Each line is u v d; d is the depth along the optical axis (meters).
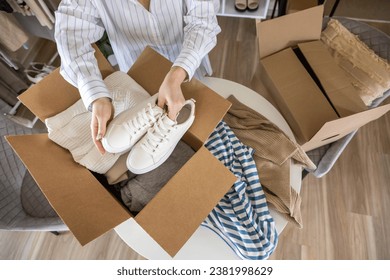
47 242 1.33
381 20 1.93
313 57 1.02
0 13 1.25
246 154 0.83
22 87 1.59
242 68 1.75
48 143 0.68
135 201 0.71
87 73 0.70
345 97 0.96
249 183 0.79
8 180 0.94
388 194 1.42
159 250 0.77
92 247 1.32
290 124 1.01
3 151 0.94
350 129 0.92
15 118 1.53
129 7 0.81
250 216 0.74
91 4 0.79
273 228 0.76
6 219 0.85
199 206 0.62
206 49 0.79
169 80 0.70
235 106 0.95
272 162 0.84
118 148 0.66
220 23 1.92
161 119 0.67
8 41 1.35
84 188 0.61
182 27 0.93
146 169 0.69
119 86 0.78
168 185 0.61
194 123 0.73
